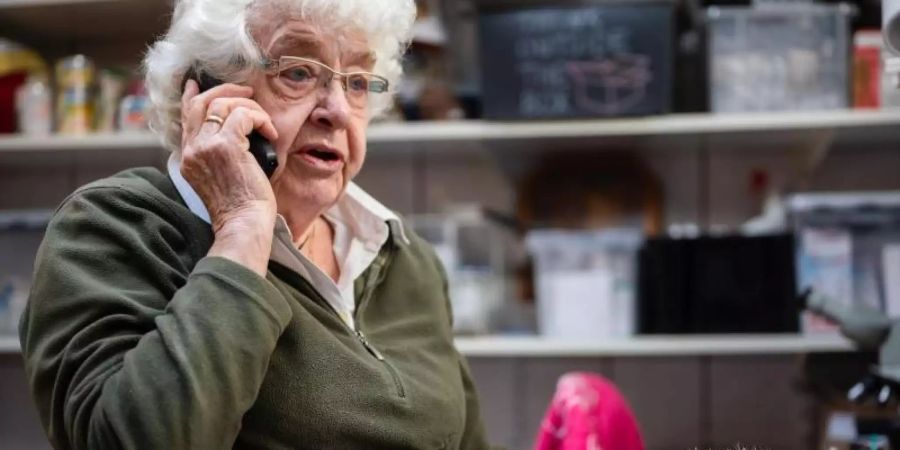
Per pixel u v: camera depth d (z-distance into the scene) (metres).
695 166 2.35
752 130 2.04
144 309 1.01
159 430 0.90
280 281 1.14
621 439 1.45
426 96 2.15
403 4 1.29
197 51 1.14
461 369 1.43
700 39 2.17
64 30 2.38
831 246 2.05
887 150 2.30
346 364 1.13
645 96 2.02
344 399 1.11
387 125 2.11
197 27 1.13
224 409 0.94
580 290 2.09
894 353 1.54
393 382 1.17
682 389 2.36
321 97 1.15
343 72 1.18
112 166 2.48
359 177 2.47
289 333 1.10
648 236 2.11
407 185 2.46
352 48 1.17
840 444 1.58
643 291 2.09
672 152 2.34
